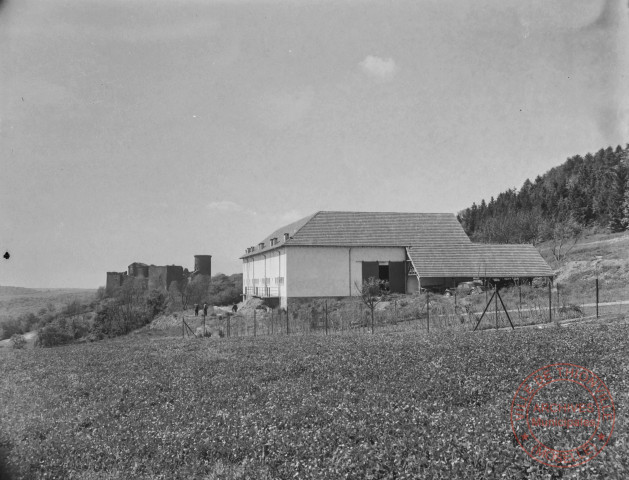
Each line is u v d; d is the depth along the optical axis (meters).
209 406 14.14
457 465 8.09
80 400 16.58
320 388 15.50
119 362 25.28
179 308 66.75
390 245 60.47
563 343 18.41
